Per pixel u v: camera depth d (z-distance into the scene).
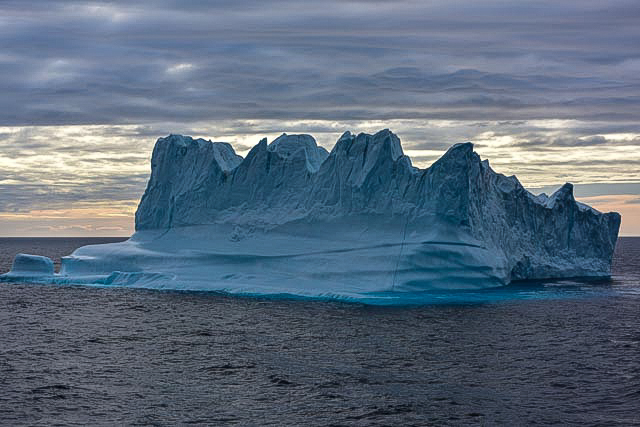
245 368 46.03
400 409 38.16
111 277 88.88
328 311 67.44
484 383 42.81
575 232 97.75
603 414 37.56
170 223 94.94
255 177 91.38
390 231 81.75
